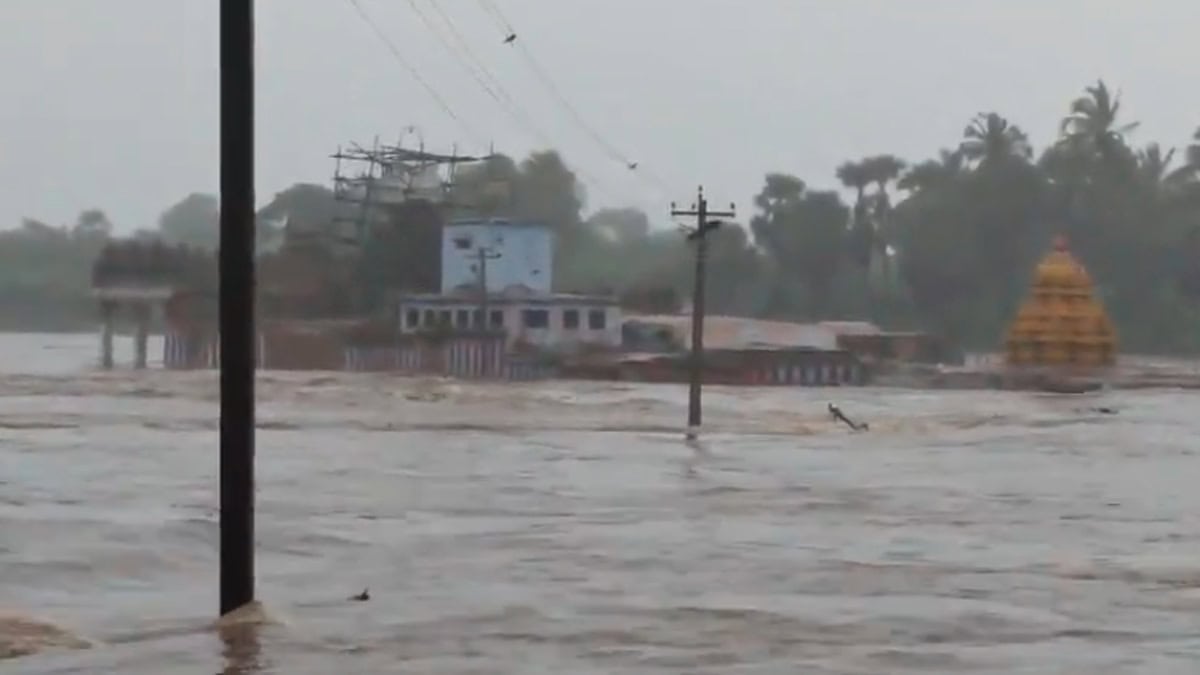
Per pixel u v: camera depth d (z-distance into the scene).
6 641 49.25
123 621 54.31
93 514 85.81
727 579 62.97
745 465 124.31
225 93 46.62
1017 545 74.88
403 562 68.19
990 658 46.41
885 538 77.38
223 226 46.91
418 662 45.53
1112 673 44.19
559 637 49.53
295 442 142.12
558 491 100.56
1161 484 110.62
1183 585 61.50
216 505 90.56
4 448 131.00
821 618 53.25
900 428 178.50
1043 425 189.00
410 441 144.88
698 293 165.75
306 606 55.34
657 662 45.62
